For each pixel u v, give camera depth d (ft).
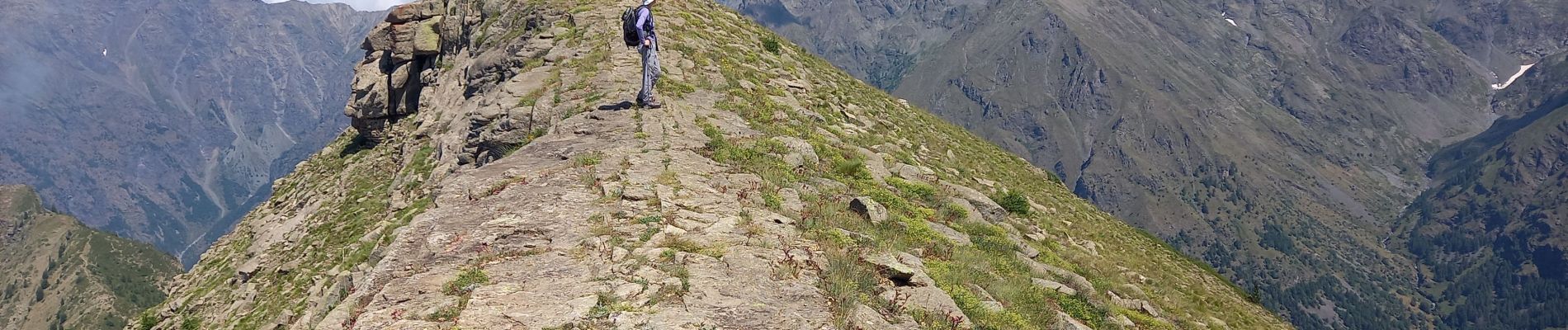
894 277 43.27
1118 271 75.72
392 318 35.99
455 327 34.06
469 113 109.81
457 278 39.14
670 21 122.01
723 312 36.01
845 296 38.70
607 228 44.83
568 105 80.33
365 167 142.82
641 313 35.24
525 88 93.50
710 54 106.83
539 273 39.75
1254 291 103.40
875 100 135.95
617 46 102.12
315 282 89.25
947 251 54.13
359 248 81.56
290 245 118.11
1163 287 77.10
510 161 63.52
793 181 62.03
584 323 34.40
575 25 118.32
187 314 113.39
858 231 51.16
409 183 109.70
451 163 99.14
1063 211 107.14
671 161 60.13
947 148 116.57
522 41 122.83
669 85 86.02
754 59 115.85
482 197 54.03
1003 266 56.65
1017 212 86.48
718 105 83.10
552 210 48.39
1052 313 49.01
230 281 115.85
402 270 42.22
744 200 53.31
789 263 41.63
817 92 112.68
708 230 45.39
